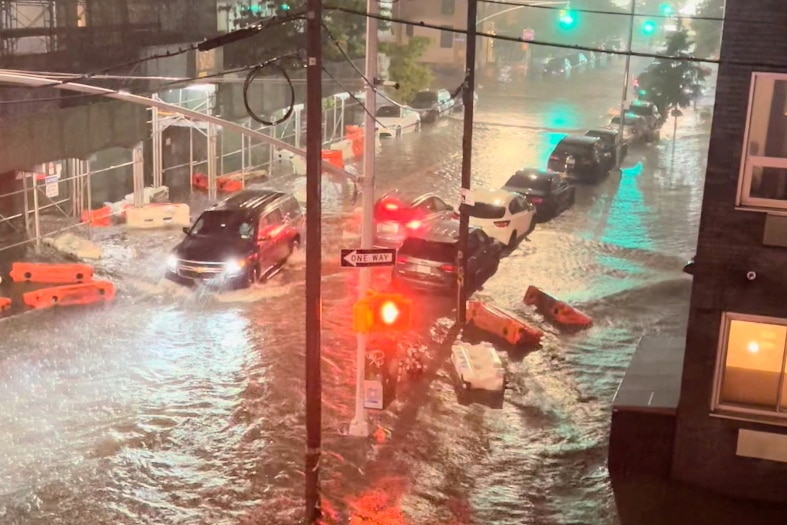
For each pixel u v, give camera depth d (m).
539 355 19.67
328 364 18.66
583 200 34.25
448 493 13.86
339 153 38.09
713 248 12.54
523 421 16.45
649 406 13.85
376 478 14.23
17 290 22.27
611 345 20.30
